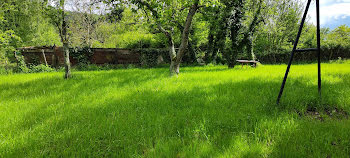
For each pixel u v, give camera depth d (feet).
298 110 12.14
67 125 9.85
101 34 111.14
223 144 7.59
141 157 6.87
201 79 24.86
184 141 8.12
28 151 7.44
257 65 46.21
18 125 10.02
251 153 6.86
